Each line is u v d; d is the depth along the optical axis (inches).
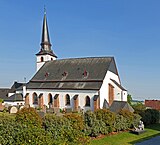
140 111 1457.9
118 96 2032.5
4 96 3058.6
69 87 2096.5
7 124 394.3
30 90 2353.6
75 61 2373.3
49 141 339.0
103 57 2230.6
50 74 2388.0
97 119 962.1
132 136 1019.3
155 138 990.4
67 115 788.6
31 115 682.2
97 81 2005.4
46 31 2775.6
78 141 412.8
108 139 901.8
